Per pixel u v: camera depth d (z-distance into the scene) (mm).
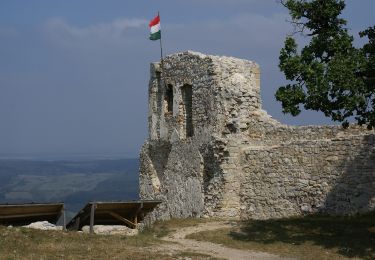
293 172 25828
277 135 27875
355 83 17828
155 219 31656
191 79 31078
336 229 21703
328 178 24562
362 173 23453
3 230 19766
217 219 27125
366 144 23422
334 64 18203
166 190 32625
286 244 20062
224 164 28016
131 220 26406
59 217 25328
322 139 25594
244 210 27609
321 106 18578
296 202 25625
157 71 34000
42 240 19172
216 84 29172
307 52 19219
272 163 26688
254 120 28969
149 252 18219
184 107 32188
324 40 19234
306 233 21562
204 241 21469
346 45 18906
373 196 23047
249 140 28734
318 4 19766
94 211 24156
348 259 17750
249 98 29531
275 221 24547
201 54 30625
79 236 20219
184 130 32094
